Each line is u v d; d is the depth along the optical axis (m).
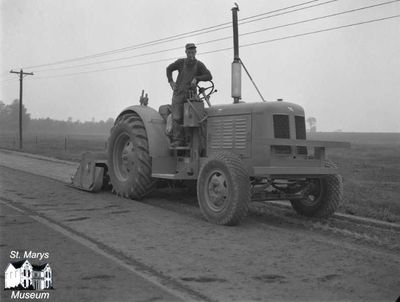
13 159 20.19
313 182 7.87
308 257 5.15
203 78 8.32
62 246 5.33
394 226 7.23
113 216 7.29
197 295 3.88
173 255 5.09
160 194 10.21
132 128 9.18
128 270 4.50
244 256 5.12
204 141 8.19
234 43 18.59
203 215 7.27
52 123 147.88
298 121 7.48
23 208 7.72
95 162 10.04
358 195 10.62
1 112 80.94
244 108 7.46
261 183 7.48
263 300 3.79
